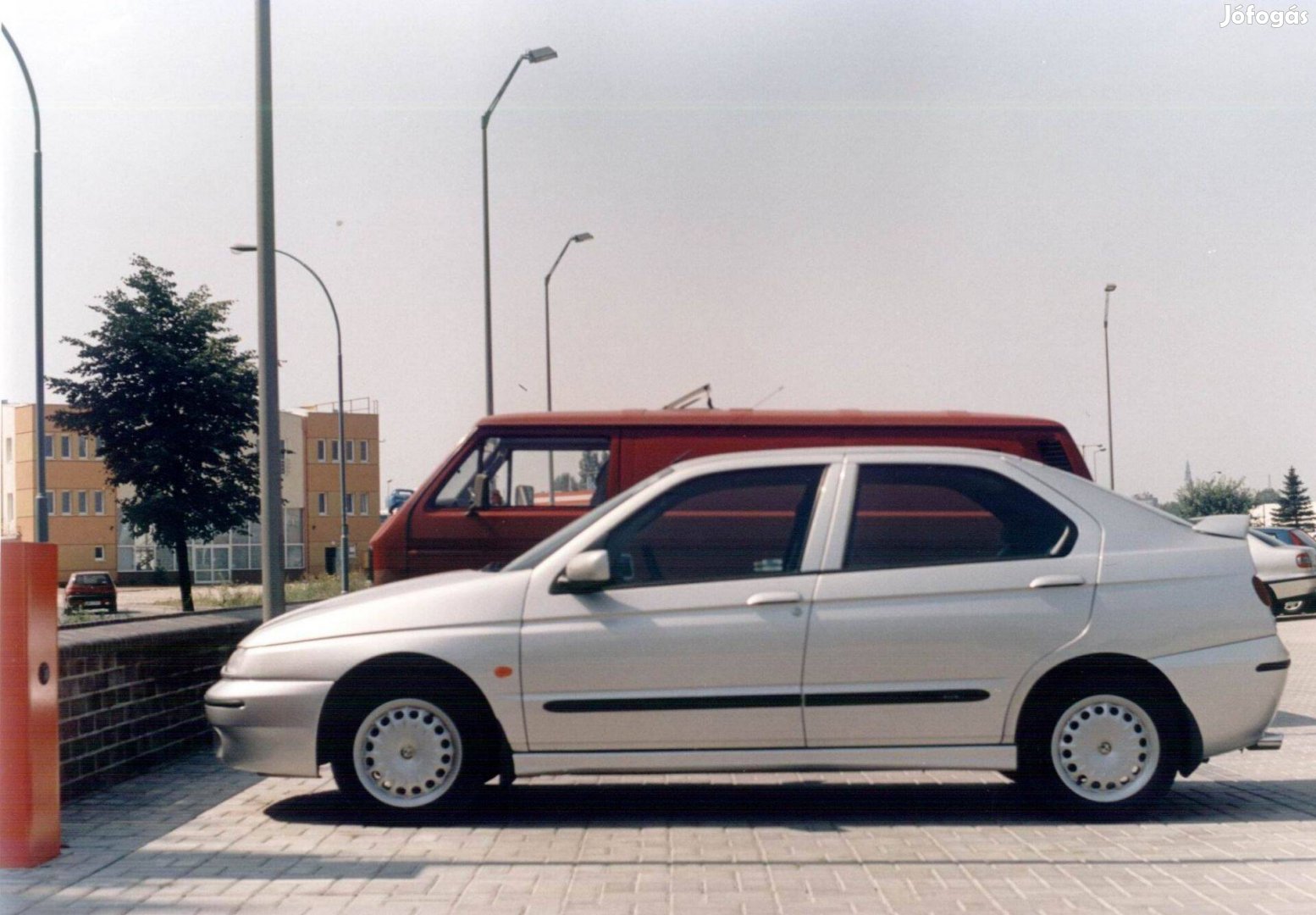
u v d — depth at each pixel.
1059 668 7.16
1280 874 5.96
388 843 6.77
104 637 8.88
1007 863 6.21
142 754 9.17
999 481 7.38
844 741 7.07
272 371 11.76
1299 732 10.85
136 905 5.60
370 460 102.19
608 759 7.08
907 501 7.30
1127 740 7.15
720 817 7.43
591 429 12.50
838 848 6.57
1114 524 7.33
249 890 5.81
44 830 6.41
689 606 7.10
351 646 7.20
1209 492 82.81
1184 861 6.23
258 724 7.23
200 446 47.59
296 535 97.94
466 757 7.18
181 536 47.50
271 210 11.83
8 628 6.34
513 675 7.09
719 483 7.37
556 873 6.09
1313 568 26.88
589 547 7.27
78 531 94.62
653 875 6.03
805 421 12.51
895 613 7.07
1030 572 7.18
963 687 7.06
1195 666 7.11
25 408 96.44
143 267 48.41
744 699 7.02
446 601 7.27
